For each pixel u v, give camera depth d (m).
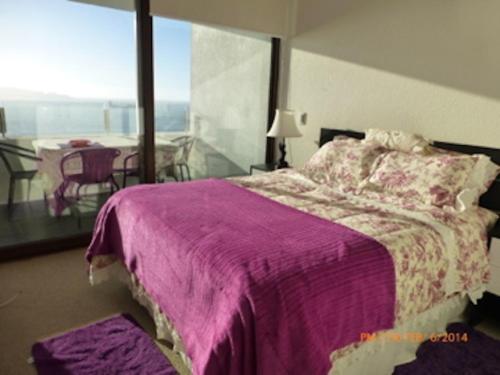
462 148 2.52
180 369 1.75
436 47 2.61
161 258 1.74
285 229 1.72
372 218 1.95
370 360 1.63
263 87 4.01
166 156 3.45
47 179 2.95
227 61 3.63
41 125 2.82
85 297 2.36
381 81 2.99
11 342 1.91
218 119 3.74
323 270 1.38
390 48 2.89
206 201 2.15
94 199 3.22
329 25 3.33
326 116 3.49
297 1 3.60
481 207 2.37
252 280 1.29
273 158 4.21
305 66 3.63
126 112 3.16
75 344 1.90
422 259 1.70
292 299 1.27
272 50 3.87
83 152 3.05
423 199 2.21
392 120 2.96
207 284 1.42
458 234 1.92
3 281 2.53
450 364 1.82
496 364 1.83
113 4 2.90
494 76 2.35
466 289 1.96
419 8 2.67
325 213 2.03
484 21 2.35
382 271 1.53
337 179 2.69
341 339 1.41
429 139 2.73
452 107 2.58
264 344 1.21
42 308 2.23
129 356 1.82
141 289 2.04
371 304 1.49
